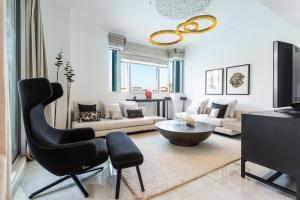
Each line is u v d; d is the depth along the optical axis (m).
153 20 3.85
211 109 4.29
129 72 5.25
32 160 2.32
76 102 3.78
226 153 2.65
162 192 1.62
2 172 0.83
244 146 1.88
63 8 3.30
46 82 1.42
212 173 2.04
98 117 3.60
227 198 1.55
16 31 2.17
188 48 5.78
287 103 1.62
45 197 1.54
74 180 1.65
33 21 2.34
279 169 1.57
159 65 5.85
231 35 4.43
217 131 3.76
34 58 2.34
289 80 1.63
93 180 1.85
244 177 1.92
